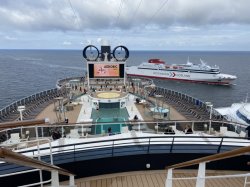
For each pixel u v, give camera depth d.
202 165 3.99
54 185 3.73
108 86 38.66
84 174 7.54
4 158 2.20
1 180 6.39
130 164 7.88
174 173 7.83
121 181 7.43
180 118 25.92
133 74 113.31
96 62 34.53
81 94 33.06
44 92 36.16
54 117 24.78
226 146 8.00
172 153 7.88
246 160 7.69
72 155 7.47
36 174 6.76
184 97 35.50
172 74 103.88
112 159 7.70
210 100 73.12
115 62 34.75
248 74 140.38
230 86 93.94
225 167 7.80
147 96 34.12
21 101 30.73
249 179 7.27
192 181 7.25
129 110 26.25
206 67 97.56
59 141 8.91
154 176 7.70
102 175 7.71
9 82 98.44
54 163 7.06
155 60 113.12
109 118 22.92
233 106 41.50
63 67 170.62
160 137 8.62
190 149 7.91
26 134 16.95
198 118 25.98
